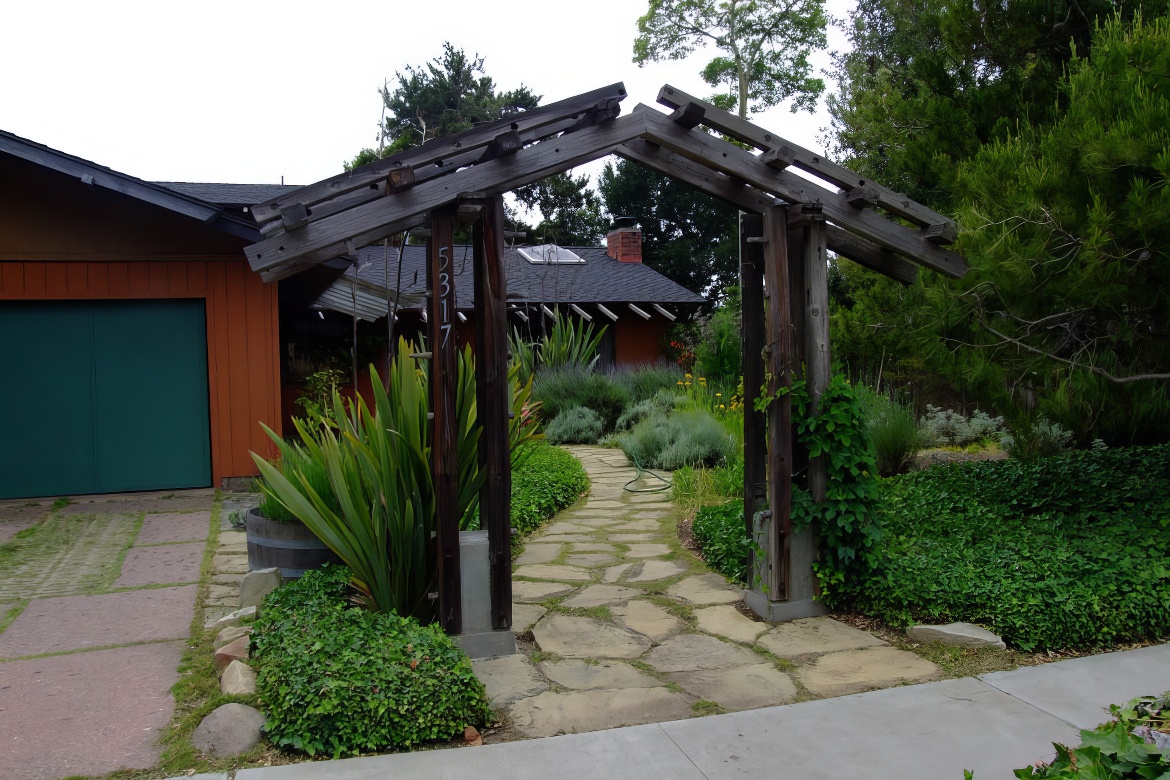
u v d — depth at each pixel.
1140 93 5.20
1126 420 8.27
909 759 3.26
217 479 9.59
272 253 3.97
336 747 3.37
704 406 13.26
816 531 5.14
